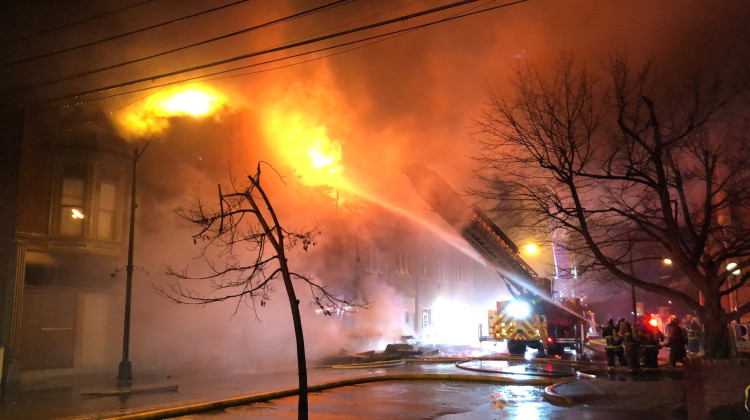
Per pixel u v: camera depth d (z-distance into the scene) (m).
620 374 16.19
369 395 14.09
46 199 19.94
